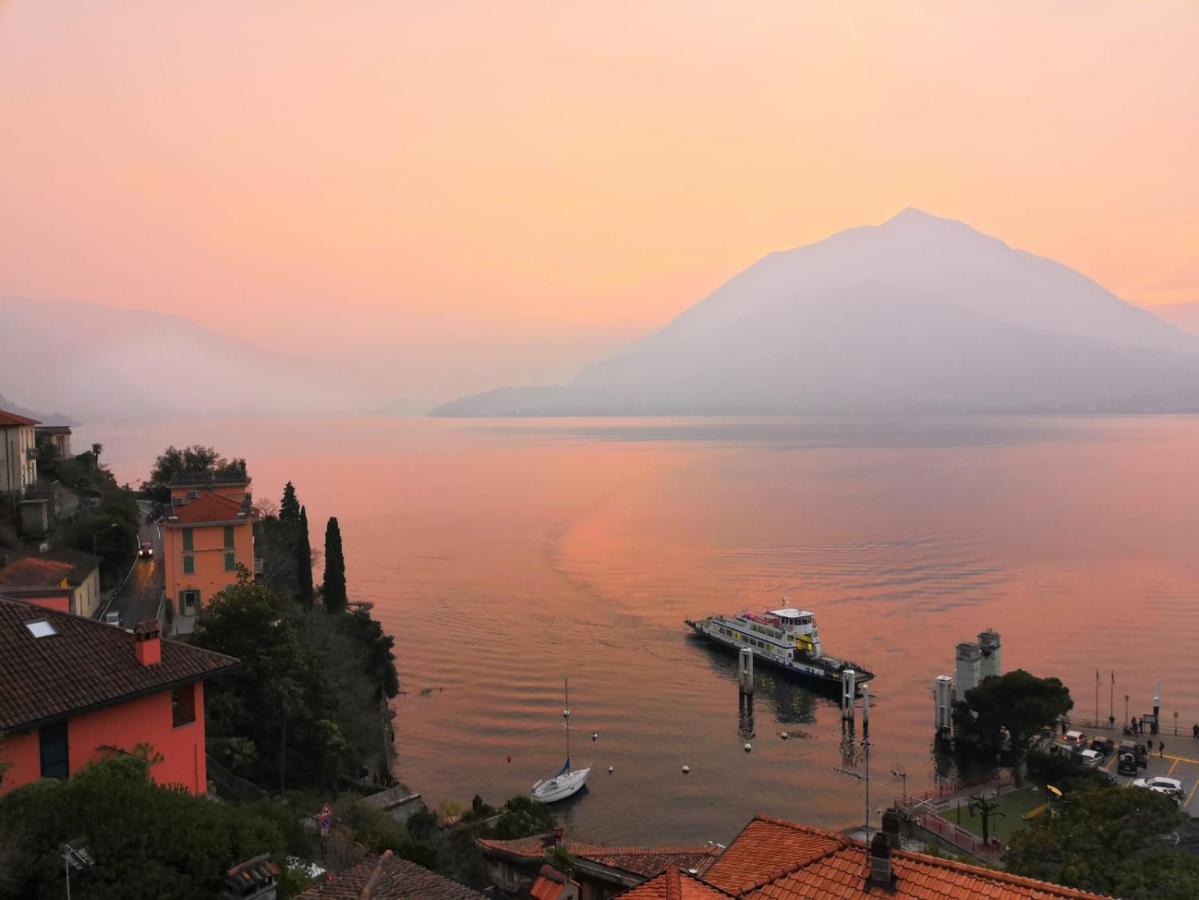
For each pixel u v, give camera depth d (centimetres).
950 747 9612
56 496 10412
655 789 8644
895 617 15275
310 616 8656
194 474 13250
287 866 3061
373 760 8344
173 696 3859
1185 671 12138
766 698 11400
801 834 2953
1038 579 18275
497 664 12562
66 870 2539
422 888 2722
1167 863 3862
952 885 2416
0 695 3284
